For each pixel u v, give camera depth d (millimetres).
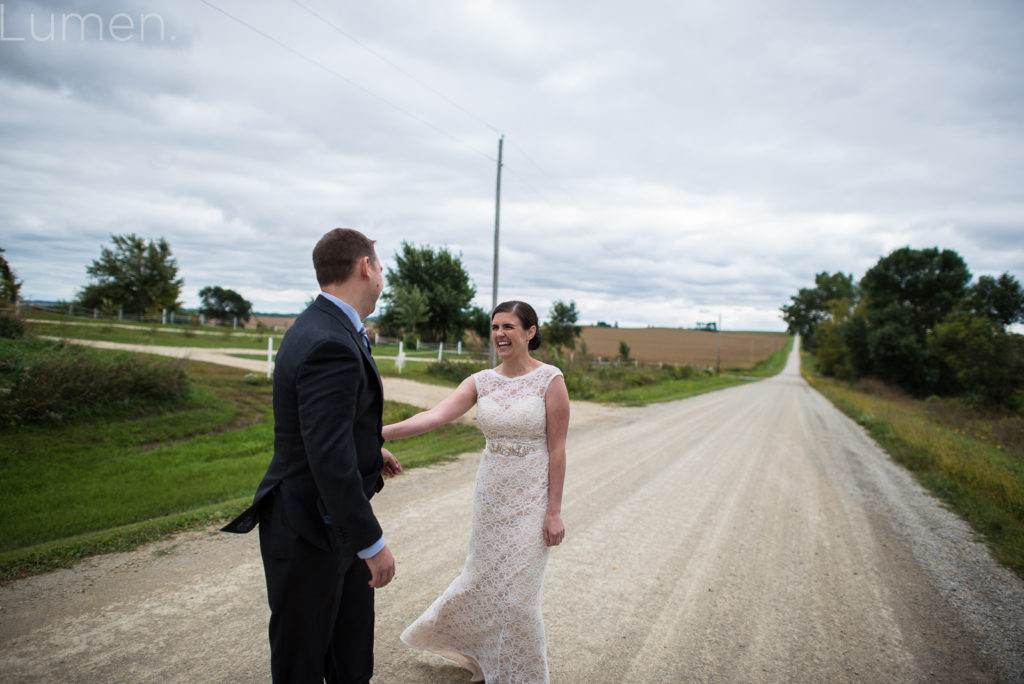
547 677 2275
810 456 9836
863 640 3066
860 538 5043
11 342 8891
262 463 6832
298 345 1583
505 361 2369
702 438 11336
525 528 2256
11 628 2643
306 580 1642
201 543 3916
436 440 9648
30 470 5883
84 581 3225
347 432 1520
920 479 8273
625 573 3895
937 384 42875
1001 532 5367
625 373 29797
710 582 3814
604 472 7406
